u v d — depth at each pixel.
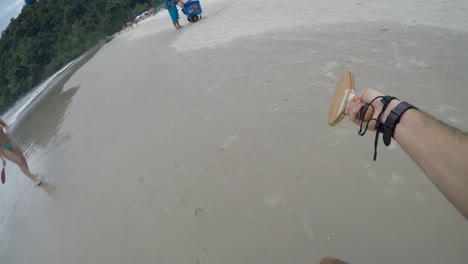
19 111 13.67
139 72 7.66
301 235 2.45
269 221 2.65
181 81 5.92
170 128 4.48
